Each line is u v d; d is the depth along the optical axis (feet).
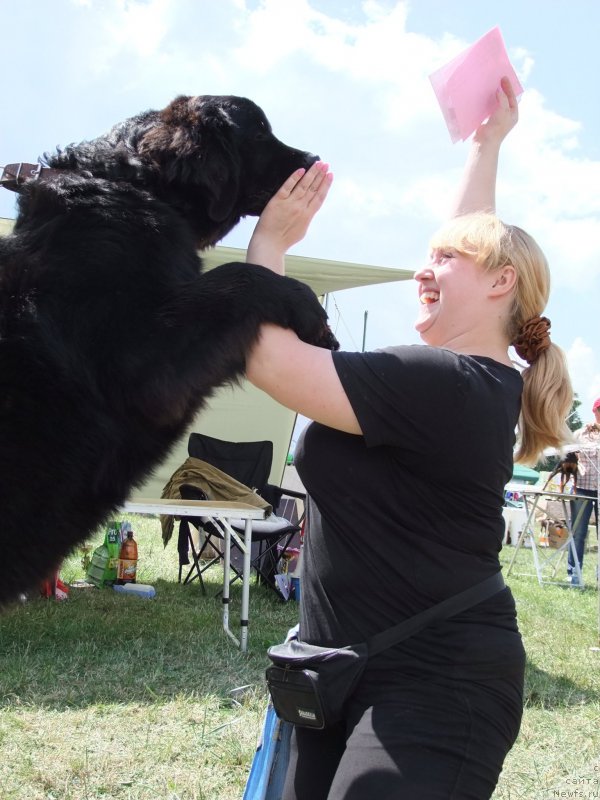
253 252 6.43
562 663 15.25
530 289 5.90
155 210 6.62
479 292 5.93
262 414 28.84
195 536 26.63
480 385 5.18
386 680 4.98
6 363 5.81
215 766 9.90
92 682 12.75
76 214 6.28
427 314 6.20
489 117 7.06
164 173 6.97
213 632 16.44
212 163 7.09
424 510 5.11
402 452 5.12
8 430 5.73
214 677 13.41
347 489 5.24
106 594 19.77
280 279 6.18
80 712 11.45
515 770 10.20
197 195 7.22
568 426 6.23
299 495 23.38
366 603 5.13
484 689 4.91
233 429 28.76
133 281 6.13
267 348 5.62
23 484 5.75
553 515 38.81
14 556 5.81
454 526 5.12
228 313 5.88
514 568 30.68
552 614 20.36
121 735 10.70
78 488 6.00
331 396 5.07
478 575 5.14
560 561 31.81
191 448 23.16
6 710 11.35
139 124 7.27
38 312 5.91
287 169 7.97
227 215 7.38
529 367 6.21
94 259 6.07
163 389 5.87
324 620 5.31
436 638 4.95
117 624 16.48
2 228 13.92
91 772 9.56
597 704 12.86
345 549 5.23
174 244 6.59
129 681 12.87
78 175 6.64
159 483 28.22
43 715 11.26
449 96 6.72
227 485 20.47
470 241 5.92
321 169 6.47
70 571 22.31
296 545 24.04
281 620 18.38
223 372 5.94
